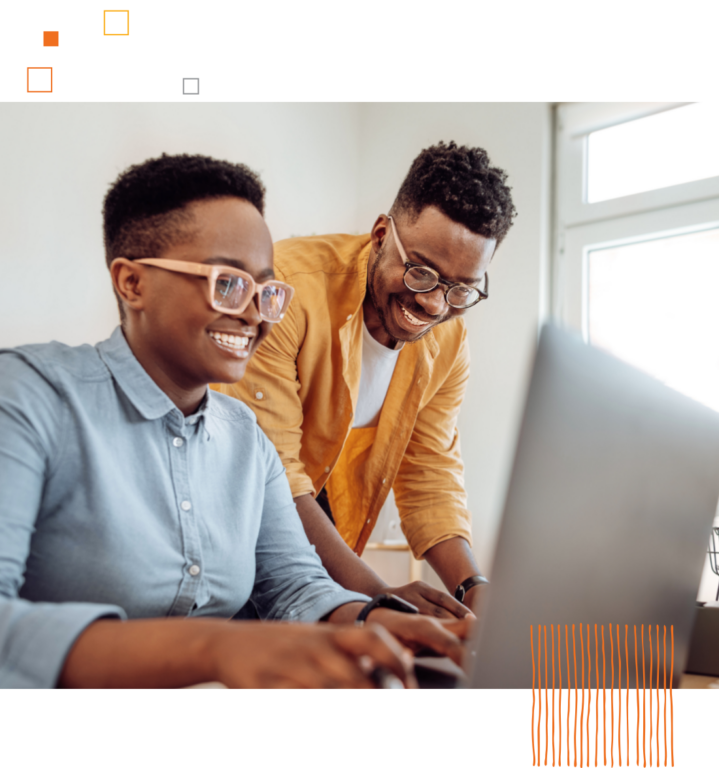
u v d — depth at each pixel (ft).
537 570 1.60
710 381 8.78
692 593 2.22
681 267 9.14
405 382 4.74
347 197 12.28
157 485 2.50
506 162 10.56
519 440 1.54
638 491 1.88
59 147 8.67
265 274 2.53
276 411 4.15
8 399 2.20
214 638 1.50
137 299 2.47
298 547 3.11
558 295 10.12
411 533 4.70
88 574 2.32
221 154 10.46
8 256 8.16
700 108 9.12
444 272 3.78
